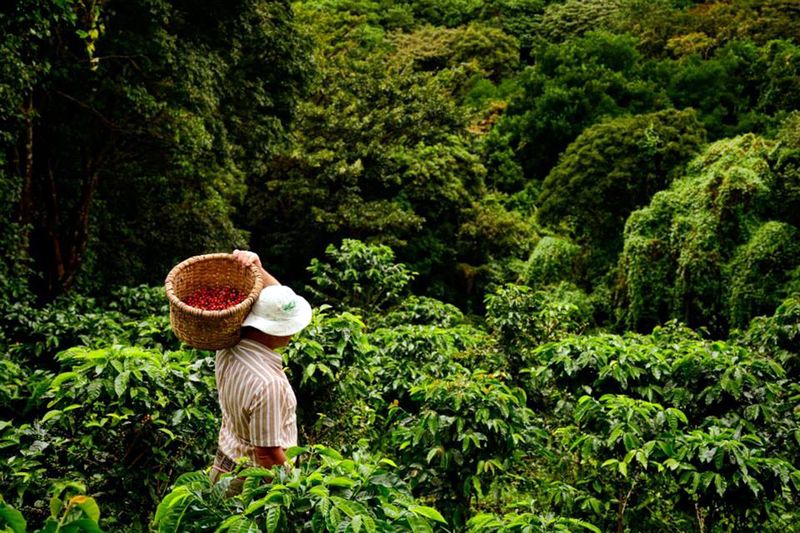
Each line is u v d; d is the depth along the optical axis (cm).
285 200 1938
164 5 993
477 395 390
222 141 1221
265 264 1969
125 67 1030
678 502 419
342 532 195
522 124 2514
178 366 376
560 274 1914
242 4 1169
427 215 2042
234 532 197
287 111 1409
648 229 1708
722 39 2866
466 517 394
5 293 926
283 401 267
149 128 1144
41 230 1247
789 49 2520
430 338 577
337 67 2217
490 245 2052
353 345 439
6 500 317
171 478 377
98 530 170
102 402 353
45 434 351
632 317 1712
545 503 450
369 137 2012
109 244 1366
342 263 817
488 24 3616
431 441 385
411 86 2175
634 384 452
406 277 828
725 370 434
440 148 2059
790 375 562
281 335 272
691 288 1623
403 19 3547
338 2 3391
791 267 1530
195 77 1082
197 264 294
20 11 720
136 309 803
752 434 393
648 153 1872
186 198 1410
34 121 1092
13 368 480
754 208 1608
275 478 221
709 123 2355
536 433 412
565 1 3900
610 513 425
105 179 1331
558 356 453
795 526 448
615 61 2644
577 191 1945
